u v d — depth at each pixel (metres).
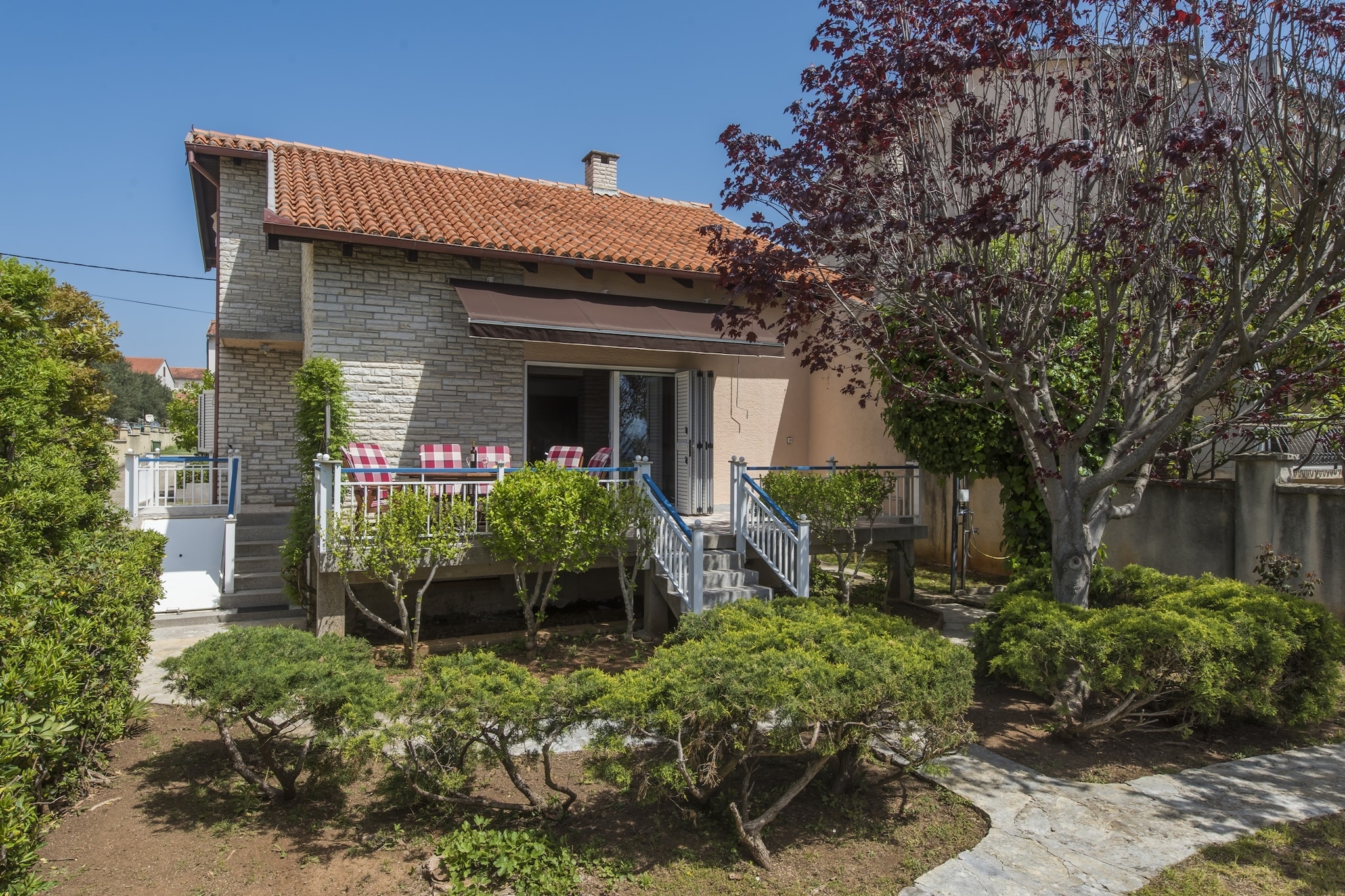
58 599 5.58
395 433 12.12
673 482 14.27
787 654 5.25
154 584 7.81
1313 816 5.66
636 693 4.77
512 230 13.19
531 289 12.90
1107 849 5.17
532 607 10.18
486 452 11.55
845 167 8.09
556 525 9.41
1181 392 8.07
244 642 5.78
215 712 5.16
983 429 11.41
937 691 5.15
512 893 4.60
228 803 5.64
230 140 15.16
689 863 4.96
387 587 9.29
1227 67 7.70
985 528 15.80
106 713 5.88
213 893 4.54
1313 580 9.81
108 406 17.38
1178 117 7.59
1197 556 11.76
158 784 5.94
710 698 4.74
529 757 5.33
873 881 4.79
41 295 9.88
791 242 8.11
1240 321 6.91
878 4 7.78
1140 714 6.92
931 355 10.92
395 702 5.11
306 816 5.49
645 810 5.62
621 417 14.07
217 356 15.39
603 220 15.36
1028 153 7.10
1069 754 6.77
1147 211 7.43
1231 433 9.16
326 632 9.21
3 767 3.87
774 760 6.29
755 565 12.29
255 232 15.46
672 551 10.13
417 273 12.34
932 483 17.02
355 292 11.93
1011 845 5.20
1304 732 7.41
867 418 16.08
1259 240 8.05
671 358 14.25
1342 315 9.36
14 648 4.75
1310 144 7.20
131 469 12.90
